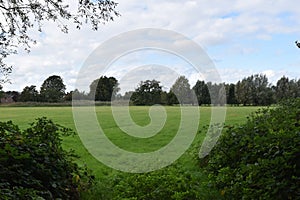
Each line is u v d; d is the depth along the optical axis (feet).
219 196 17.88
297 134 15.97
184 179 20.22
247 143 21.06
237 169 19.04
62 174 18.03
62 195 17.10
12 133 18.52
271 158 16.29
